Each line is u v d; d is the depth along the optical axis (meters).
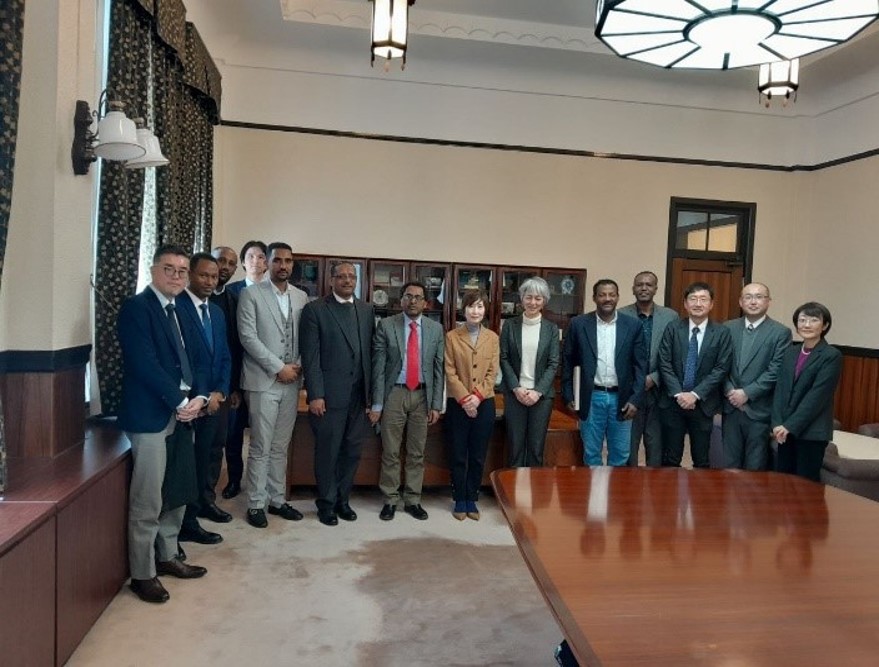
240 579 2.95
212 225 5.76
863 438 4.59
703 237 7.10
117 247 3.04
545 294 3.98
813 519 2.07
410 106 6.44
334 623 2.58
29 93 2.40
